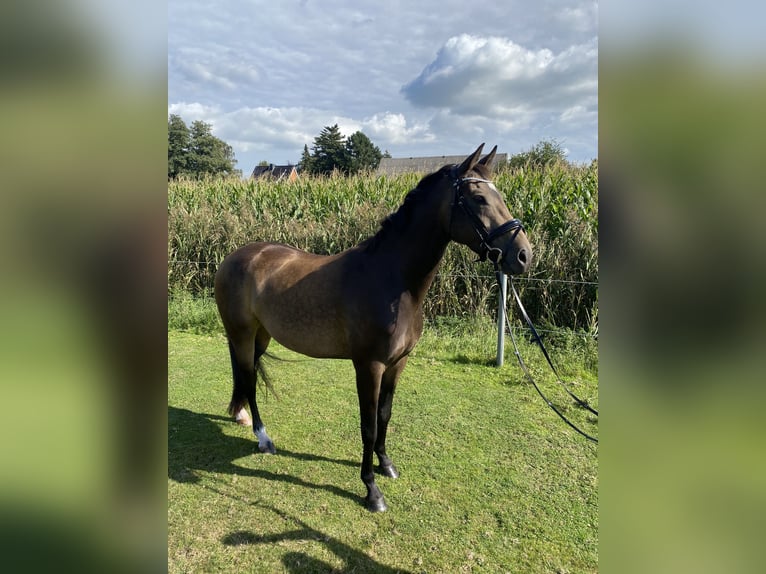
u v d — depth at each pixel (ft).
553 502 8.40
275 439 10.80
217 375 15.17
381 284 7.76
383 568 6.84
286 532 7.59
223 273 10.15
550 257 18.07
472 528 7.71
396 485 8.92
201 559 6.97
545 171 22.89
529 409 12.32
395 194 25.46
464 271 19.57
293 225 23.86
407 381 14.37
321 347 8.55
